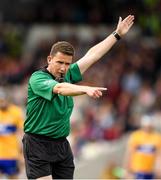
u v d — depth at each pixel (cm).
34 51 5825
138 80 5081
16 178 3284
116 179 3919
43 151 1822
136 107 4684
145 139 3738
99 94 1606
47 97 1738
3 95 3241
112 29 5803
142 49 5456
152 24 5569
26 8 6259
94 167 3988
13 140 3256
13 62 5706
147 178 3728
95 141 4400
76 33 5881
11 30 6088
